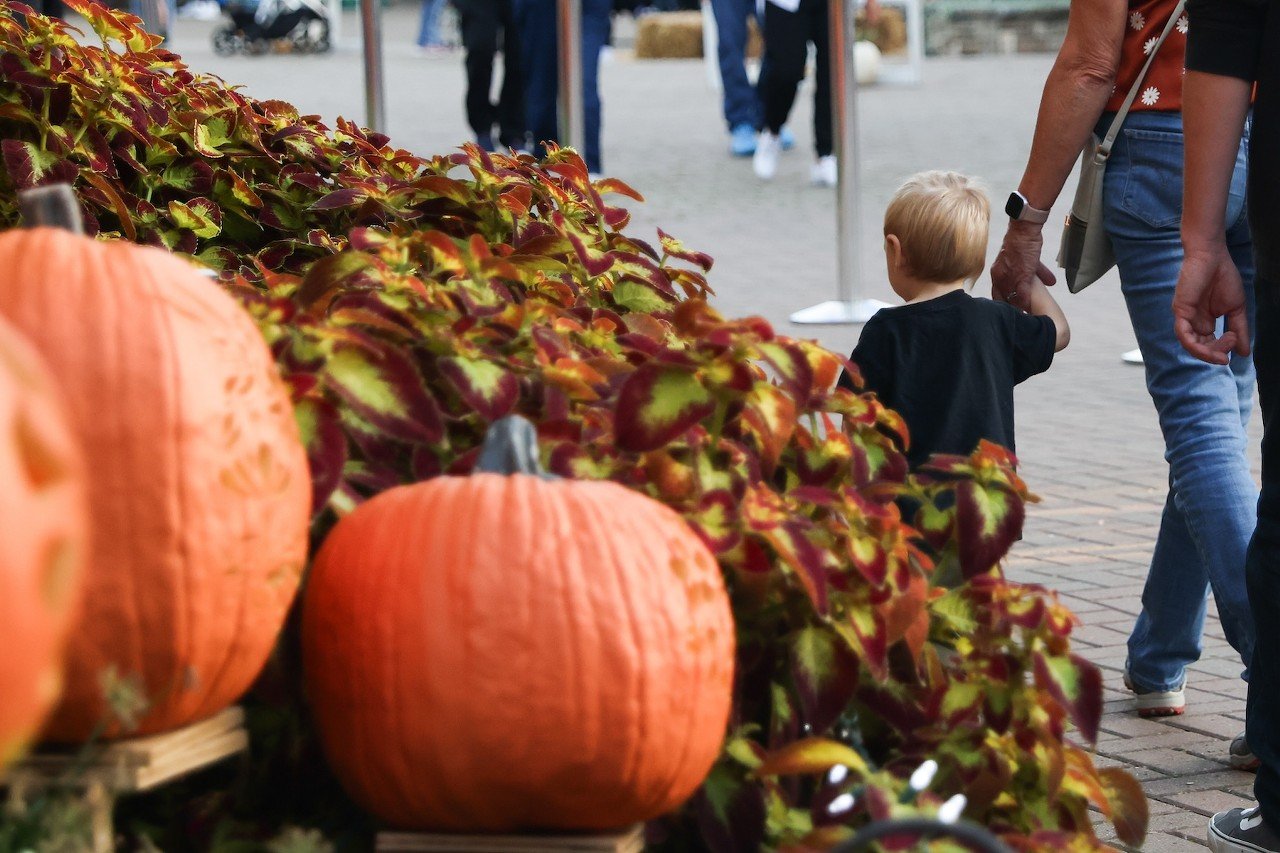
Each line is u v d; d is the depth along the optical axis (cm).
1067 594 926
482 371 370
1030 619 396
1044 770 391
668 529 327
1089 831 414
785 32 2516
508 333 400
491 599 304
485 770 305
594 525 316
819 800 370
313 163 679
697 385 363
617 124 3350
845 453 417
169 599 282
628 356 428
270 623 304
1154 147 677
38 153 592
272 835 348
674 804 328
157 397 283
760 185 2539
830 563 373
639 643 306
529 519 313
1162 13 672
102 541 278
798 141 3117
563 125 1550
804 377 372
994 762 393
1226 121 564
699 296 593
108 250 300
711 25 4125
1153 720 741
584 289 532
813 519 404
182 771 301
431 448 379
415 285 388
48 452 197
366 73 1330
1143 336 698
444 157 659
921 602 386
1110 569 973
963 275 673
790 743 381
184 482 283
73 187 622
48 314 283
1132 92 678
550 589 305
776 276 1850
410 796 313
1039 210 689
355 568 316
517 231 551
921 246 665
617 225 588
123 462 279
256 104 716
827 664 375
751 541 361
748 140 2850
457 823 319
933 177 686
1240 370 704
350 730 315
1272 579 550
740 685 382
